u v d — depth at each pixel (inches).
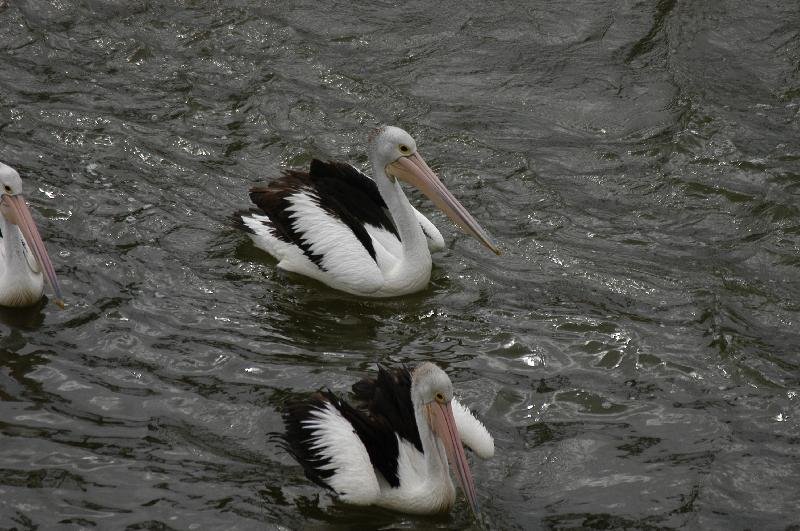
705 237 635.5
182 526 398.9
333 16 861.2
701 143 722.8
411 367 506.0
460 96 776.9
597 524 414.3
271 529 401.4
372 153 565.3
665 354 525.7
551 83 796.6
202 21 832.3
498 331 541.3
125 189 635.5
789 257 613.6
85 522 397.4
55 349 500.7
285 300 557.3
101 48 788.6
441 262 604.7
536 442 462.9
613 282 588.4
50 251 571.5
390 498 413.7
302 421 425.1
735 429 474.9
